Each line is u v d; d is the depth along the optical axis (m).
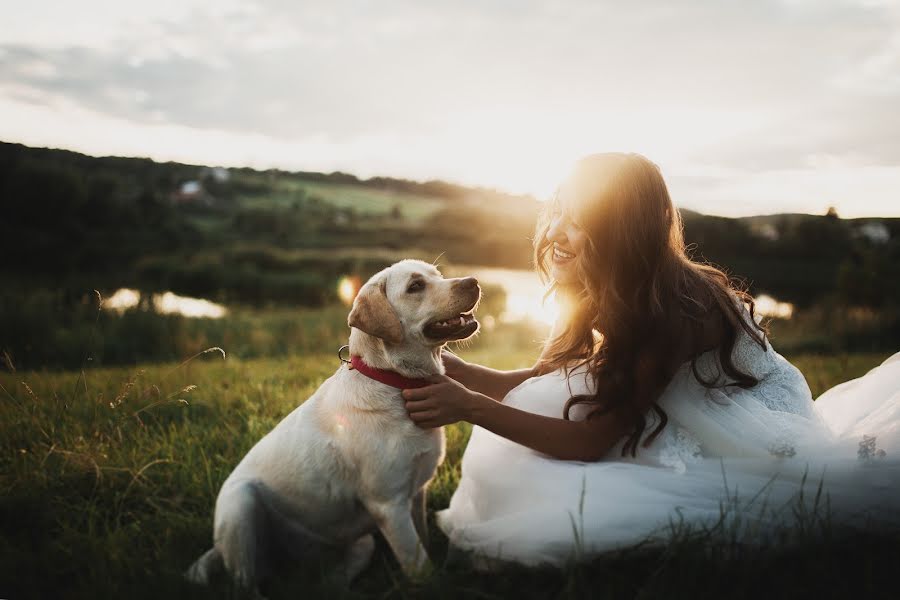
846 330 12.17
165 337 11.55
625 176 2.48
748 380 2.56
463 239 63.91
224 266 29.66
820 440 2.45
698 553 2.18
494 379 3.24
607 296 2.49
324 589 2.35
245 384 5.70
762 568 2.14
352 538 2.77
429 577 2.30
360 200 99.31
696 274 2.62
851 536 2.29
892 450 2.34
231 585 2.35
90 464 3.23
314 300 26.19
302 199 95.19
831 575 2.11
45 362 9.72
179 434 3.88
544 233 3.08
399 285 2.68
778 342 11.65
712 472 2.45
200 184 90.94
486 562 2.44
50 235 41.50
